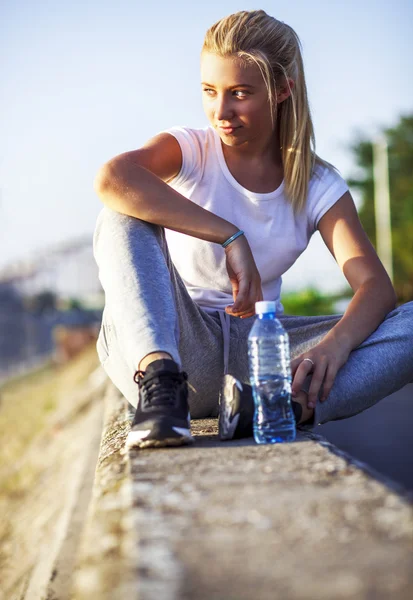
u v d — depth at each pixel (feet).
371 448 24.50
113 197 9.00
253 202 10.11
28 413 58.95
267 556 4.73
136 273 8.39
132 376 9.22
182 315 9.28
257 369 8.25
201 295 10.39
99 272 8.89
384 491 5.78
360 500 5.61
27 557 19.69
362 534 4.97
